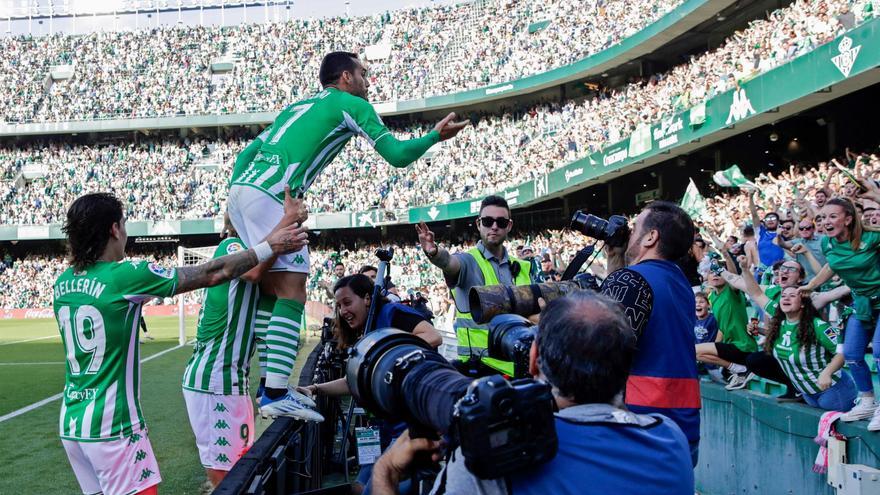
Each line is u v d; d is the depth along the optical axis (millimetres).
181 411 9086
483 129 35062
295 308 3275
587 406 1684
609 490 1582
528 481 1589
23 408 9539
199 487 5707
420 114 37844
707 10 21625
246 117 39969
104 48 43875
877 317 4129
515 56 34094
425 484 2361
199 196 39094
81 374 2934
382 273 2609
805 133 21312
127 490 2963
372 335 1854
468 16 38031
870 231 4113
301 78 40938
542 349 1728
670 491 1643
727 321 6141
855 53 12680
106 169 40938
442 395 1544
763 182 17516
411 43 39031
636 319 2596
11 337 23438
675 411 2639
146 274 2877
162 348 17672
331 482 5590
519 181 30422
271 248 2928
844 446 4086
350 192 36031
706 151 23734
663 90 22547
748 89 15914
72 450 2994
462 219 36281
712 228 15156
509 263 4086
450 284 3996
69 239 2979
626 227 3035
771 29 17812
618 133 23375
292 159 3189
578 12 30875
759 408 5074
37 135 42625
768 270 7773
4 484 5910
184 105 40906
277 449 3207
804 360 4648
